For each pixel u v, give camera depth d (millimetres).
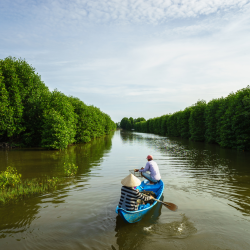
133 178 5520
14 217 5531
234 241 4383
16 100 22344
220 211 5836
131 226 5043
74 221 5285
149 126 76250
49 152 19375
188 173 10445
